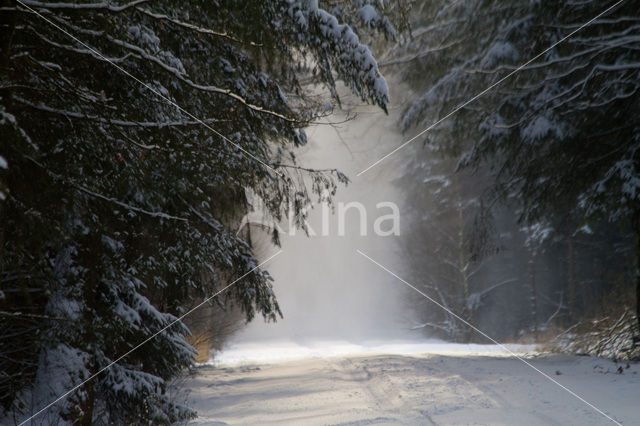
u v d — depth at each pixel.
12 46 4.10
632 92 10.34
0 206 3.48
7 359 5.46
